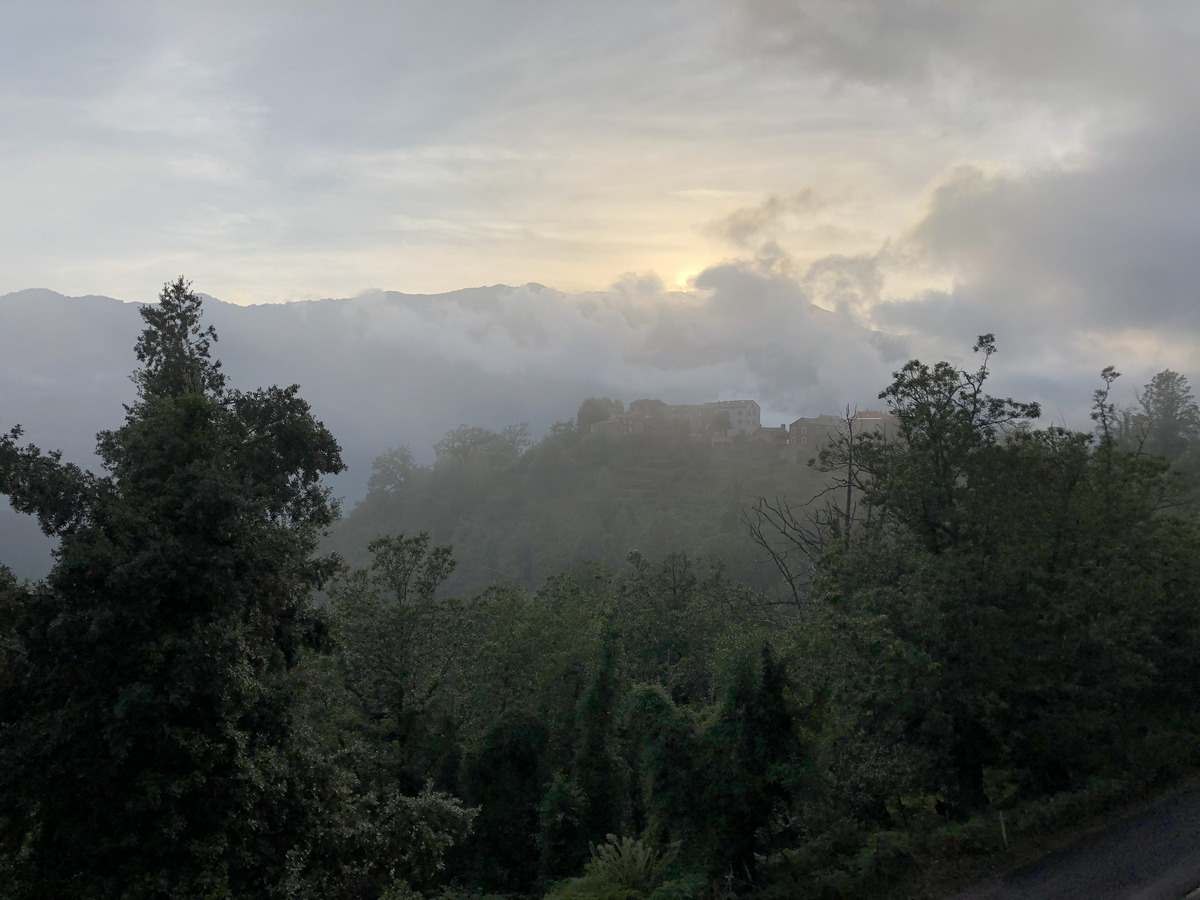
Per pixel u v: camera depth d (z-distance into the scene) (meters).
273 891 14.62
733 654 18.50
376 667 28.19
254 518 16.02
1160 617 22.97
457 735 28.41
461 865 25.53
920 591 20.30
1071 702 19.50
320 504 20.31
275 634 16.86
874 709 20.27
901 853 14.56
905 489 22.48
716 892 15.57
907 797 20.19
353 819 16.75
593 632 29.30
